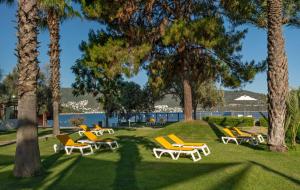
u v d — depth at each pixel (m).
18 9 10.05
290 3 21.58
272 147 15.32
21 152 9.88
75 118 46.16
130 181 9.21
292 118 16.12
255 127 36.06
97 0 22.53
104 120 47.75
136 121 53.84
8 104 43.09
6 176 9.94
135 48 22.89
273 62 15.23
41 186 8.69
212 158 13.25
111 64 22.72
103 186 8.68
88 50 23.34
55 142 19.81
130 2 22.56
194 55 25.31
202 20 21.53
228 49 23.92
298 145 17.50
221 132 22.78
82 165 11.70
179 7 23.62
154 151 13.61
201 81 27.38
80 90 38.06
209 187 8.50
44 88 47.56
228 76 25.38
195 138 21.62
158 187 8.54
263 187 8.62
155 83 25.84
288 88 16.20
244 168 10.74
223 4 23.52
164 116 52.94
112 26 24.12
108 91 38.12
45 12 23.16
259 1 23.30
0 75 37.19
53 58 23.88
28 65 9.95
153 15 24.20
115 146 17.42
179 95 47.62
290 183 9.07
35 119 10.09
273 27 15.24
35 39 10.07
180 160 12.83
